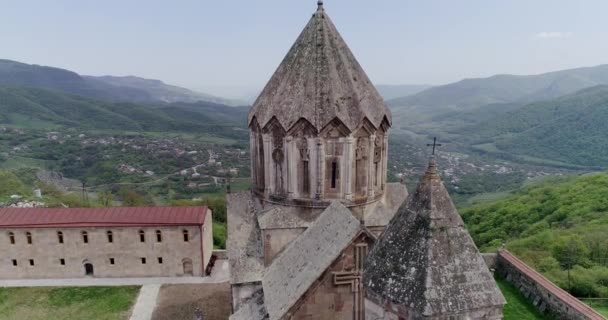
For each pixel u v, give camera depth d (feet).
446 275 39.93
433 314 38.34
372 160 82.89
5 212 160.56
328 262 60.39
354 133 78.48
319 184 79.36
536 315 97.86
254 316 72.13
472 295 39.78
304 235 76.23
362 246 60.49
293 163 79.71
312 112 76.95
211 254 174.60
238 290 80.33
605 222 178.50
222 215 278.26
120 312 132.05
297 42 84.94
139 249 157.69
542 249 151.84
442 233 41.42
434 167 44.27
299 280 63.72
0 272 157.07
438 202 42.73
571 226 189.47
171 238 157.58
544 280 103.04
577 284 111.96
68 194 308.19
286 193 82.17
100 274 158.71
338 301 61.46
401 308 41.04
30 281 155.33
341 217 68.74
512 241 182.39
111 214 160.97
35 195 269.44
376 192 86.17
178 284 152.76
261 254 83.15
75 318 128.47
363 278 45.85
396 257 42.78
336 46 82.64
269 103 82.33
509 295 108.06
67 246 156.46
